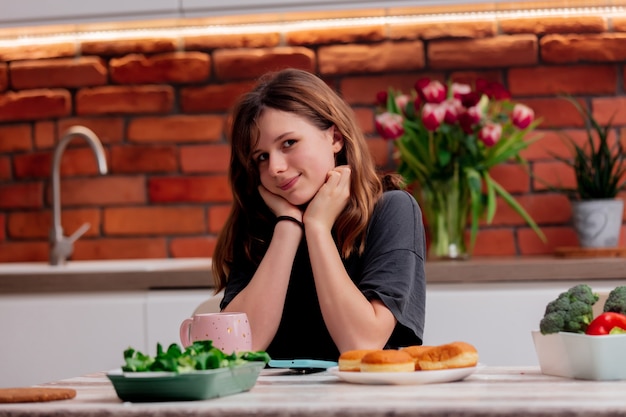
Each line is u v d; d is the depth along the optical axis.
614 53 3.59
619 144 3.48
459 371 1.55
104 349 3.14
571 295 1.65
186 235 3.81
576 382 1.54
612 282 2.98
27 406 1.37
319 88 2.18
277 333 2.20
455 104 3.25
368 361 1.56
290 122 2.09
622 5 3.46
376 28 3.69
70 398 1.45
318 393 1.44
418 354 1.60
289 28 3.72
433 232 3.34
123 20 3.45
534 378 1.61
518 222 3.62
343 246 2.13
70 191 3.86
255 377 1.50
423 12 3.49
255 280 2.07
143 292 3.16
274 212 2.15
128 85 3.83
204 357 1.42
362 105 3.70
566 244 3.60
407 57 3.67
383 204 2.18
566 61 3.62
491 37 3.64
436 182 3.32
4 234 3.90
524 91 3.64
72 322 3.16
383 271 2.04
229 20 3.54
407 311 2.03
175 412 1.31
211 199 3.80
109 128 3.84
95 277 3.16
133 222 3.83
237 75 3.77
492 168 3.62
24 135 3.91
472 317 2.97
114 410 1.32
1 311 3.20
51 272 3.18
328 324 1.95
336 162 2.24
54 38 3.80
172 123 3.81
